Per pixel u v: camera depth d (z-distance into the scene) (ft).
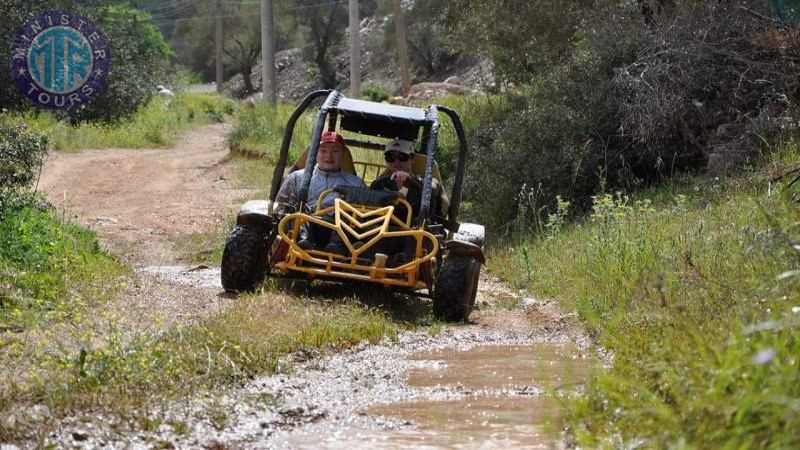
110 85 199.93
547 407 26.99
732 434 17.97
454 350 38.11
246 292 48.08
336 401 28.78
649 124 74.64
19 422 23.98
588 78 85.25
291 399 28.78
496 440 23.98
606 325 38.75
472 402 28.60
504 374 32.86
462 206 85.25
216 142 198.90
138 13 390.63
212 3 511.81
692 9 77.41
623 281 43.52
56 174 127.34
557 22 104.37
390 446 23.73
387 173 54.03
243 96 488.02
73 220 85.40
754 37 74.59
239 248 48.01
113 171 133.69
